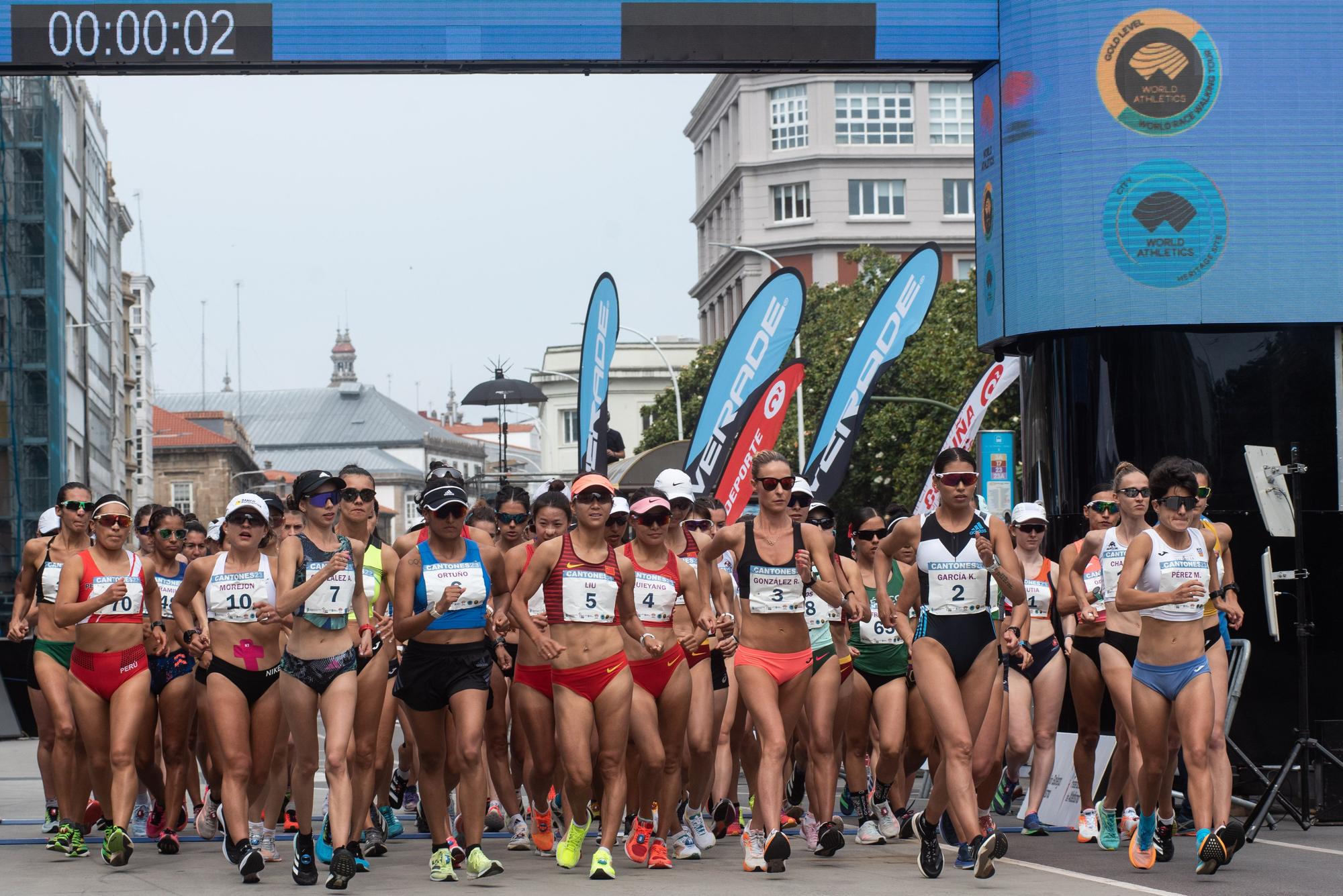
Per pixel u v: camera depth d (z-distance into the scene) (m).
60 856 22.47
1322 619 28.73
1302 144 30.05
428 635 19.27
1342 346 30.28
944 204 174.88
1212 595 21.16
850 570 21.86
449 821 21.75
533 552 21.64
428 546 19.39
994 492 36.72
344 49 29.64
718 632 20.67
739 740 24.73
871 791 26.89
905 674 23.75
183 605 20.72
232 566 19.86
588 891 18.56
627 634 20.64
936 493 36.75
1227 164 30.00
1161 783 21.14
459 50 29.75
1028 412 32.84
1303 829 25.06
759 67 30.94
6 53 29.38
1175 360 30.19
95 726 21.45
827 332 114.81
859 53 30.62
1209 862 19.33
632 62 30.12
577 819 20.27
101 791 21.94
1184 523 19.75
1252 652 28.88
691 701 21.97
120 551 21.47
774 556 20.20
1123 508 21.95
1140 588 20.14
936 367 99.06
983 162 32.09
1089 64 30.17
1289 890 18.61
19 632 23.03
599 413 38.19
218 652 19.81
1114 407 30.38
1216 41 30.06
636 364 195.88
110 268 179.75
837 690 21.44
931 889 18.70
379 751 23.19
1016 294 30.97
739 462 36.06
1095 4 30.16
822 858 21.69
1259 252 29.95
